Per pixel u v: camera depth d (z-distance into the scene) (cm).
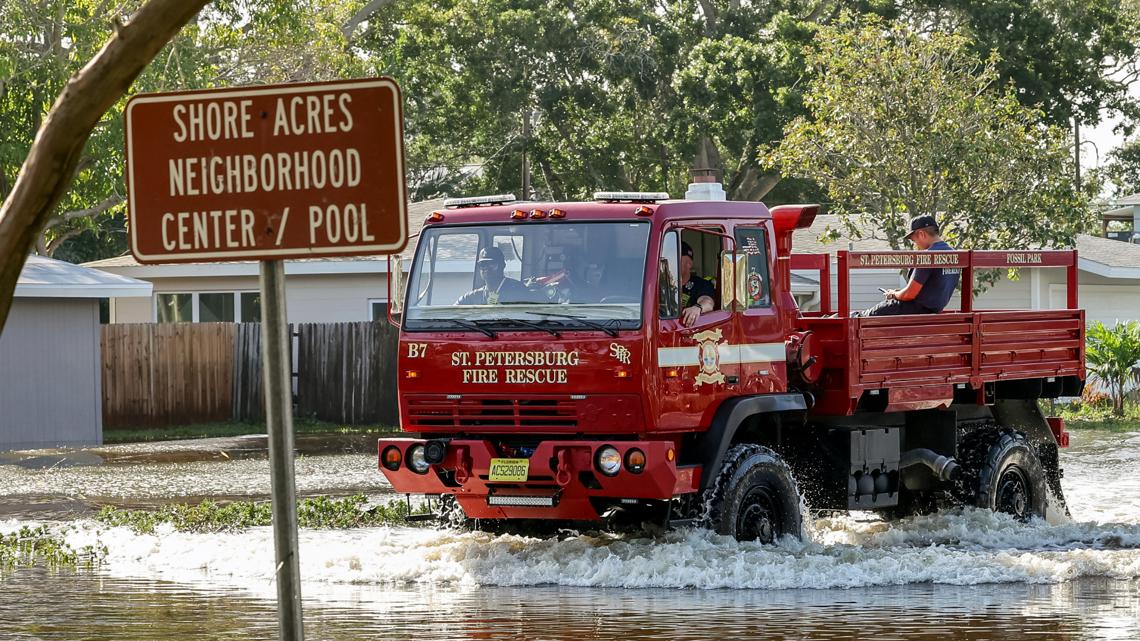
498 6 9569
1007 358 2781
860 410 2542
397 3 9906
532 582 2116
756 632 1706
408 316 2305
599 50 9406
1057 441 3020
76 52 6412
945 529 2653
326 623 1784
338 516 2861
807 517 2553
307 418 5856
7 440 4766
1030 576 2152
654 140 9444
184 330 5691
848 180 5859
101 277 4975
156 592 2069
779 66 8575
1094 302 6850
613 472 2155
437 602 1948
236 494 3425
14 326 4794
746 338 2338
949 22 9188
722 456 2270
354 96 895
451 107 10006
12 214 796
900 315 2558
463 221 2292
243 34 7162
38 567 2334
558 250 2231
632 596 1997
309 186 897
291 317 6341
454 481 2298
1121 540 2577
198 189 909
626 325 2167
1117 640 1653
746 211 2364
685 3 9838
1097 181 6078
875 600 1950
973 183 5778
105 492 3469
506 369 2223
